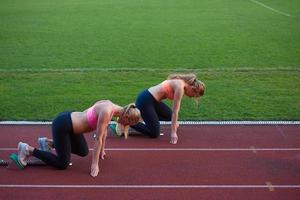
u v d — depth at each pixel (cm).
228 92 1148
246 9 2292
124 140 868
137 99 884
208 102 1080
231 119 980
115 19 2053
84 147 753
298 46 1606
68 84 1197
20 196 673
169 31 1836
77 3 2423
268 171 755
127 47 1590
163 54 1505
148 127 871
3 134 895
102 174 738
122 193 682
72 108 1038
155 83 1214
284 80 1242
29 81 1217
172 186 704
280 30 1852
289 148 842
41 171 745
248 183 715
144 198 670
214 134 903
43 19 2028
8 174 734
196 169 759
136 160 789
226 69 1334
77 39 1695
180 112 1019
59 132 724
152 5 2394
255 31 1836
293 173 750
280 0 2545
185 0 2548
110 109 704
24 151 741
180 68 1348
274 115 1002
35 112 1009
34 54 1488
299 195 684
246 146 849
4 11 2180
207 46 1608
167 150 829
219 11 2245
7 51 1518
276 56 1482
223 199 669
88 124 719
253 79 1248
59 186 700
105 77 1256
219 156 807
